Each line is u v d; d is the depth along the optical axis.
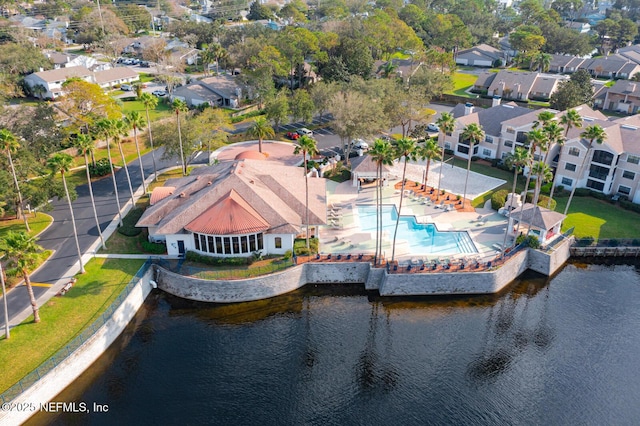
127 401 49.50
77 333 54.19
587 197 89.19
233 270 64.75
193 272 64.69
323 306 64.25
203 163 101.62
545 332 59.97
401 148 65.00
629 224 79.94
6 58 151.38
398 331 60.09
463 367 54.59
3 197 70.94
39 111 92.12
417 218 79.81
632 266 73.56
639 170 83.81
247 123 128.75
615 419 48.22
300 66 151.62
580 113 101.25
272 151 107.94
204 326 60.22
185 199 72.94
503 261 67.88
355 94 101.31
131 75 164.25
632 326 60.78
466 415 48.59
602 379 52.91
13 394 46.44
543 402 50.09
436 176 96.62
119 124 76.38
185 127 90.81
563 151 89.69
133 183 92.38
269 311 63.12
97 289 61.22
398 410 49.06
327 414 48.53
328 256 67.88
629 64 173.62
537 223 71.75
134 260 67.44
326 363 54.97
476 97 153.12
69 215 79.88
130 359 54.88
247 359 55.28
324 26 189.00
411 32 188.62
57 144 94.06
